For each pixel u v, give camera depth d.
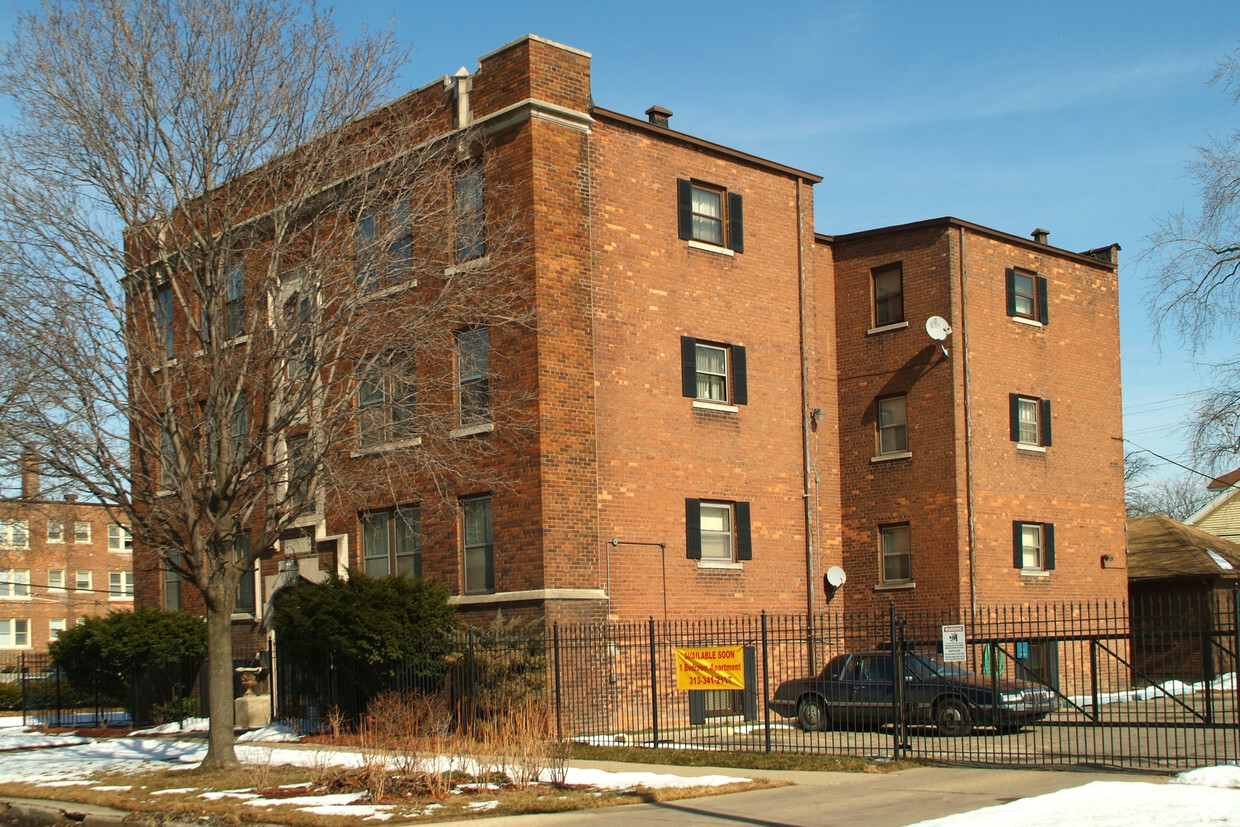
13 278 18.17
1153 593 36.41
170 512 19.89
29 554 62.44
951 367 29.20
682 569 25.44
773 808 13.34
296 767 18.77
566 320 23.84
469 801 14.76
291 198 20.27
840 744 19.27
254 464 20.72
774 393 28.12
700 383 26.67
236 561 20.17
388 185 21.77
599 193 24.92
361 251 20.38
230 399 19.17
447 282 22.17
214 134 19.52
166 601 32.34
